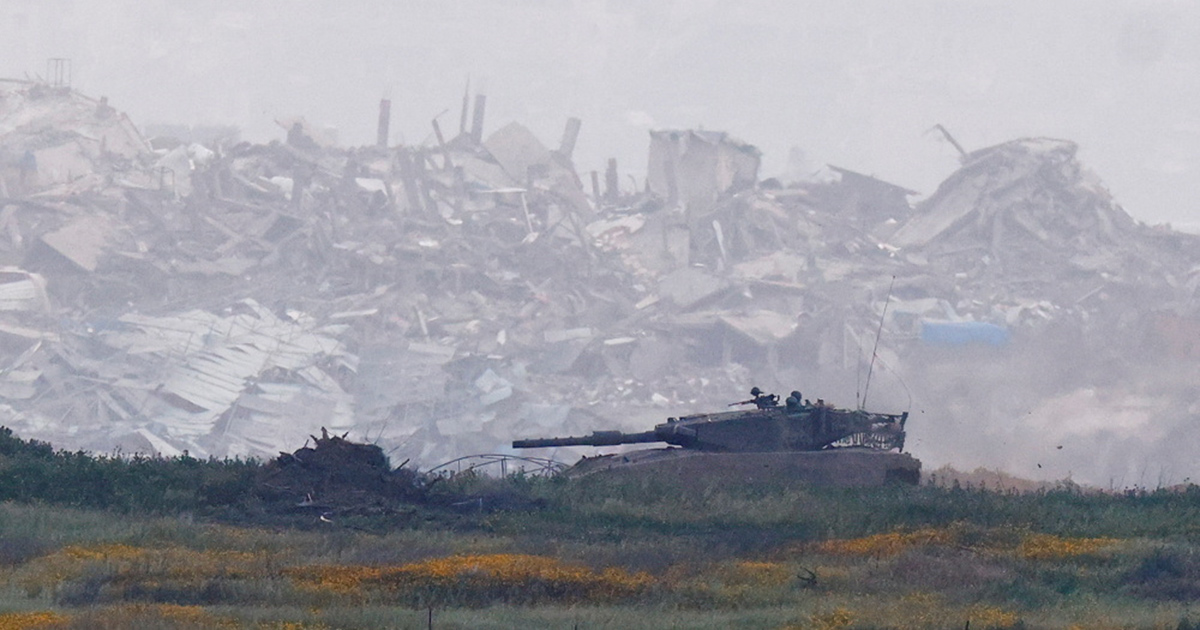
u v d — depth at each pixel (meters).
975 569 99.25
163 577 92.56
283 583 90.31
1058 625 81.19
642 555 105.00
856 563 103.81
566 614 83.31
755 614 84.19
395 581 93.12
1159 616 84.50
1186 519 125.19
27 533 109.06
